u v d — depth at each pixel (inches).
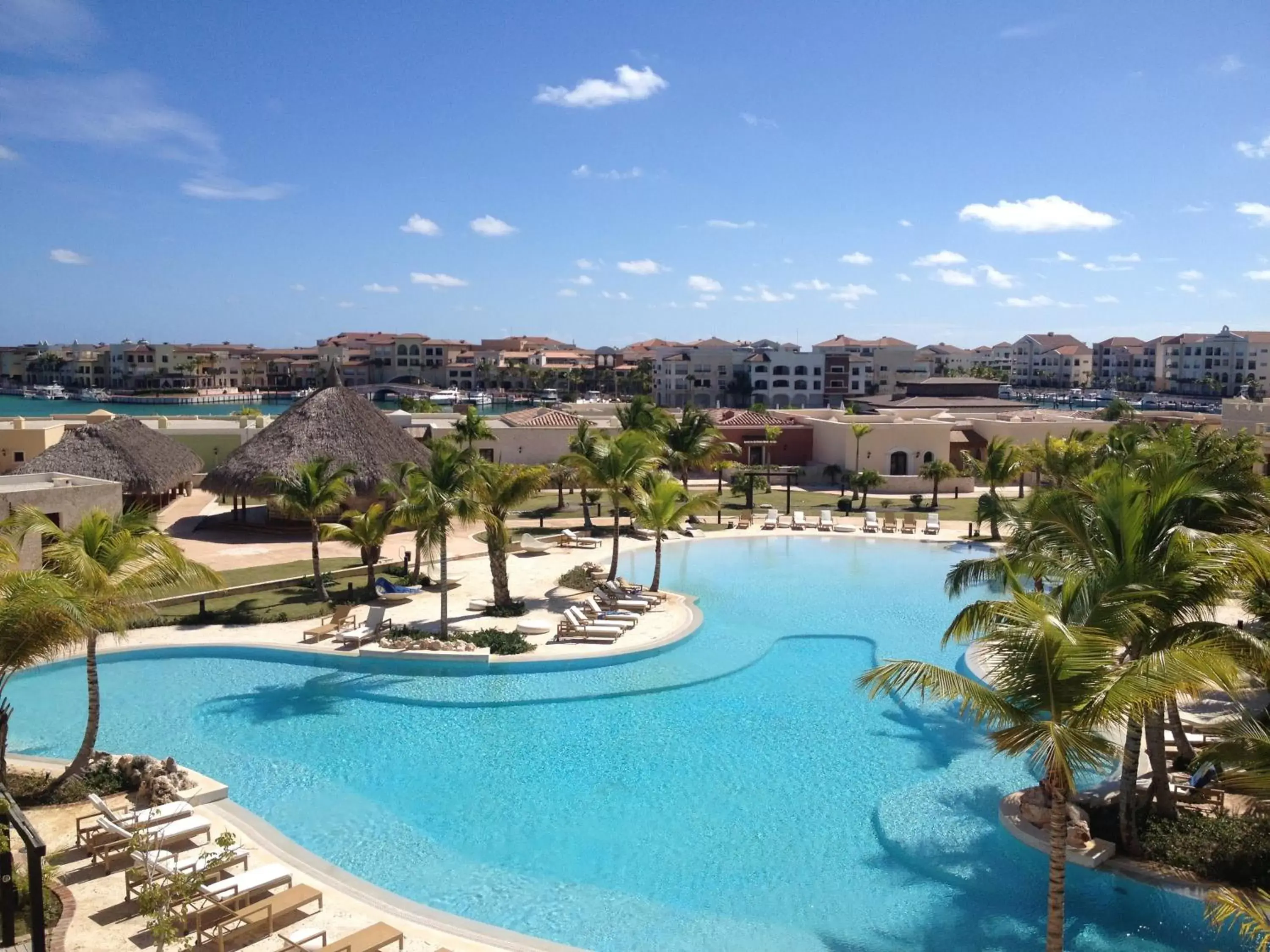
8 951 442.0
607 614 1093.8
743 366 5925.2
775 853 602.5
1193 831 579.2
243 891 498.3
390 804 663.1
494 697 864.3
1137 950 493.0
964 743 779.4
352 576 1321.4
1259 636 575.8
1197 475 598.9
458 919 510.9
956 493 2293.3
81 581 625.0
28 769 676.1
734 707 855.1
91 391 7440.9
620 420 2049.7
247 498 1726.1
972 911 534.9
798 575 1412.4
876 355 6195.9
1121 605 481.7
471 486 1040.8
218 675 923.4
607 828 633.0
